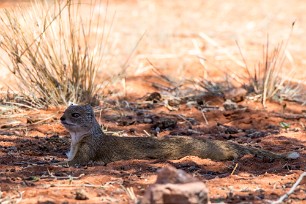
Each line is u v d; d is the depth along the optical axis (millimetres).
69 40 20453
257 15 36500
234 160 15484
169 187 10820
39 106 19547
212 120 19688
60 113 19125
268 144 17234
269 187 13500
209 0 41188
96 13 34156
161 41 29562
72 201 12375
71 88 19859
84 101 20000
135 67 24953
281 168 14945
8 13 19734
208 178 14164
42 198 12422
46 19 20000
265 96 21203
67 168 14672
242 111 20281
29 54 19578
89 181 13547
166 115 19828
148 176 14023
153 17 35500
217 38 30922
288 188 13438
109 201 12406
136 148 15820
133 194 12547
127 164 14938
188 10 38188
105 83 22500
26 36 19703
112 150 15773
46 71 19672
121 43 28594
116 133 17875
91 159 15688
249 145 17078
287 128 18906
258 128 19047
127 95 21625
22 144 16688
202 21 35188
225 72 23719
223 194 12906
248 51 28172
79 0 20219
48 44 19875
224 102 21172
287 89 21953
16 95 19969
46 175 14031
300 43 30156
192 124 19250
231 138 17938
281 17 36031
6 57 22797
